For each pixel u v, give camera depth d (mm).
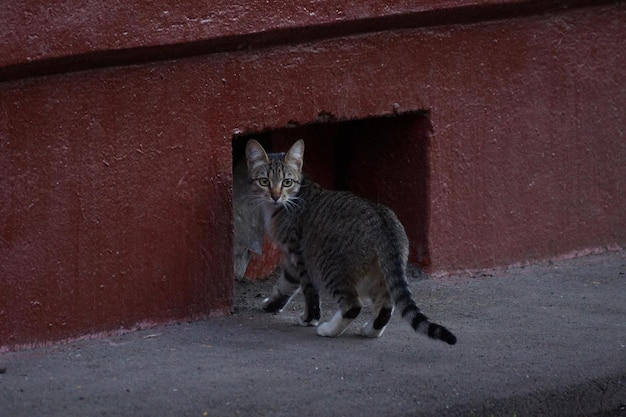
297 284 11070
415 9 11203
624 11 12930
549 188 12758
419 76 11672
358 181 12711
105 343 10055
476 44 11977
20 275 9711
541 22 12352
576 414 9484
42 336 9891
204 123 10508
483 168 12273
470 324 10891
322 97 11117
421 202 12078
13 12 9234
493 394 9133
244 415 8523
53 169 9758
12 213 9609
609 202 13219
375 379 9305
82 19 9531
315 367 9555
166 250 10469
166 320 10594
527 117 12461
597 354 10109
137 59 10023
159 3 9883
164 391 8891
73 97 9773
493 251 12500
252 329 10617
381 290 10375
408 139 12062
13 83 9484
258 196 10977
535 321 11023
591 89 12836
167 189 10391
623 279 12414
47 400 8656
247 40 10484
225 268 10891
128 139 10109
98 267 10102
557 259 12938
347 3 10836
